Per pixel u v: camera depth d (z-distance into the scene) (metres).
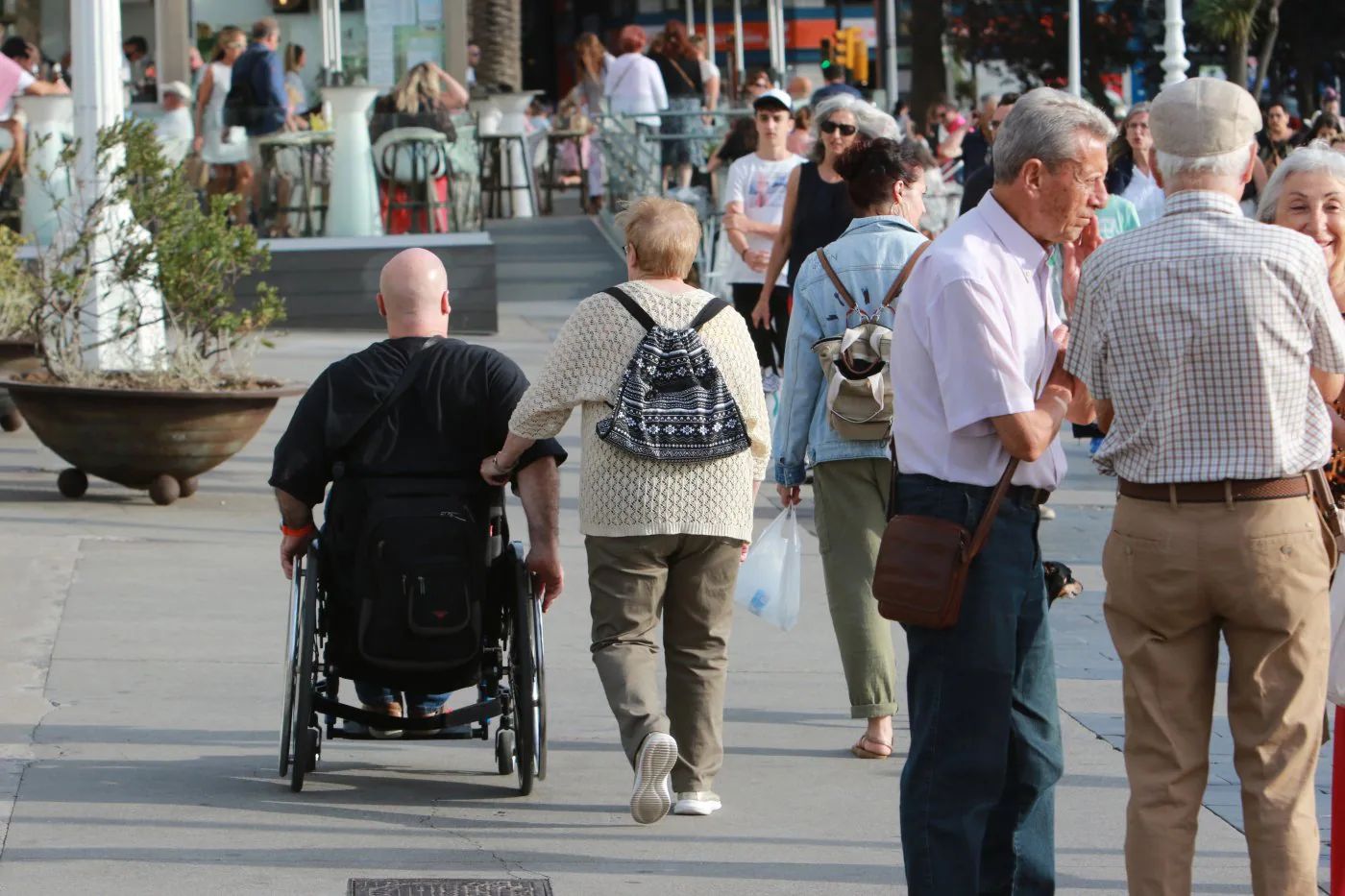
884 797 22.84
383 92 78.19
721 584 21.73
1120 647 16.73
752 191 41.62
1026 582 16.86
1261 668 16.33
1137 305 16.12
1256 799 16.42
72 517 38.09
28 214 66.06
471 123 74.94
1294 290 15.88
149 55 87.69
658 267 21.64
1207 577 16.06
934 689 16.73
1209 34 131.12
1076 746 25.02
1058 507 42.66
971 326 16.19
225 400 38.75
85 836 20.39
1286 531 15.98
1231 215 16.25
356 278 72.75
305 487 21.88
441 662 21.59
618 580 21.34
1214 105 16.20
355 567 21.56
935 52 139.62
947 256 16.42
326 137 72.62
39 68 80.50
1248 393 15.90
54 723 24.78
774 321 41.12
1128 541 16.41
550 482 21.94
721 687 22.06
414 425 21.78
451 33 92.31
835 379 23.75
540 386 21.19
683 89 94.19
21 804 21.44
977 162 77.44
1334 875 18.44
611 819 21.72
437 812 21.78
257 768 23.27
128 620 30.33
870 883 19.66
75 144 43.69
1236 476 15.93
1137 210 41.44
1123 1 159.12
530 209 106.50
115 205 42.62
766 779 23.56
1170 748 16.45
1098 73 159.88
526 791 22.52
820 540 24.58
